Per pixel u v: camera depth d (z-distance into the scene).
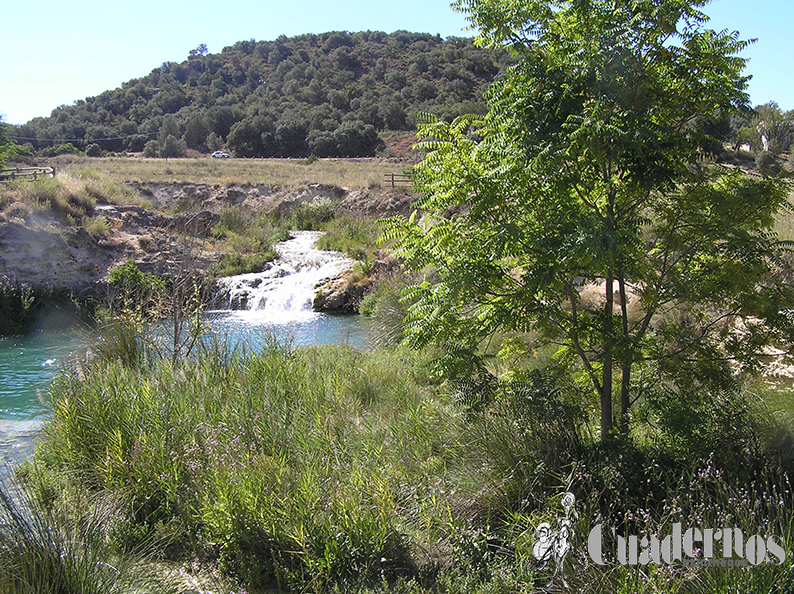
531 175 4.32
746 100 4.44
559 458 4.49
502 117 4.56
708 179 4.66
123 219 22.27
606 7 4.38
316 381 7.14
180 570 4.10
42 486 4.81
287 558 4.13
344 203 34.12
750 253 4.46
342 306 19.50
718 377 4.54
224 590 3.88
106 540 4.23
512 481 4.44
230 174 42.31
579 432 4.85
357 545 4.10
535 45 4.64
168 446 5.26
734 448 4.20
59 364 9.42
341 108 91.94
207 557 4.27
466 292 4.68
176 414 5.75
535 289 4.23
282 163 53.97
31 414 8.41
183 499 4.73
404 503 4.62
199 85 115.31
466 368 4.95
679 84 4.57
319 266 22.83
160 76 121.31
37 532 3.73
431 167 4.66
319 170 46.75
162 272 19.36
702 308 5.85
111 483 5.00
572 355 5.20
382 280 17.08
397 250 5.11
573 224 4.23
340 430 5.83
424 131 4.71
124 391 6.27
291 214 33.25
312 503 4.31
